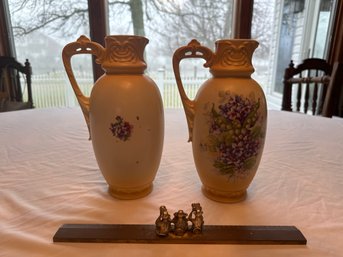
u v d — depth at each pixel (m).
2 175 0.56
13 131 0.88
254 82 0.43
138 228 0.38
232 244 0.35
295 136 0.84
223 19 1.98
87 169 0.59
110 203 0.45
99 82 0.44
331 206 0.44
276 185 0.52
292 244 0.35
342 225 0.39
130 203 0.45
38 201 0.46
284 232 0.37
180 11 1.95
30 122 0.99
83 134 0.85
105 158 0.44
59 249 0.34
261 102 0.42
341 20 1.83
